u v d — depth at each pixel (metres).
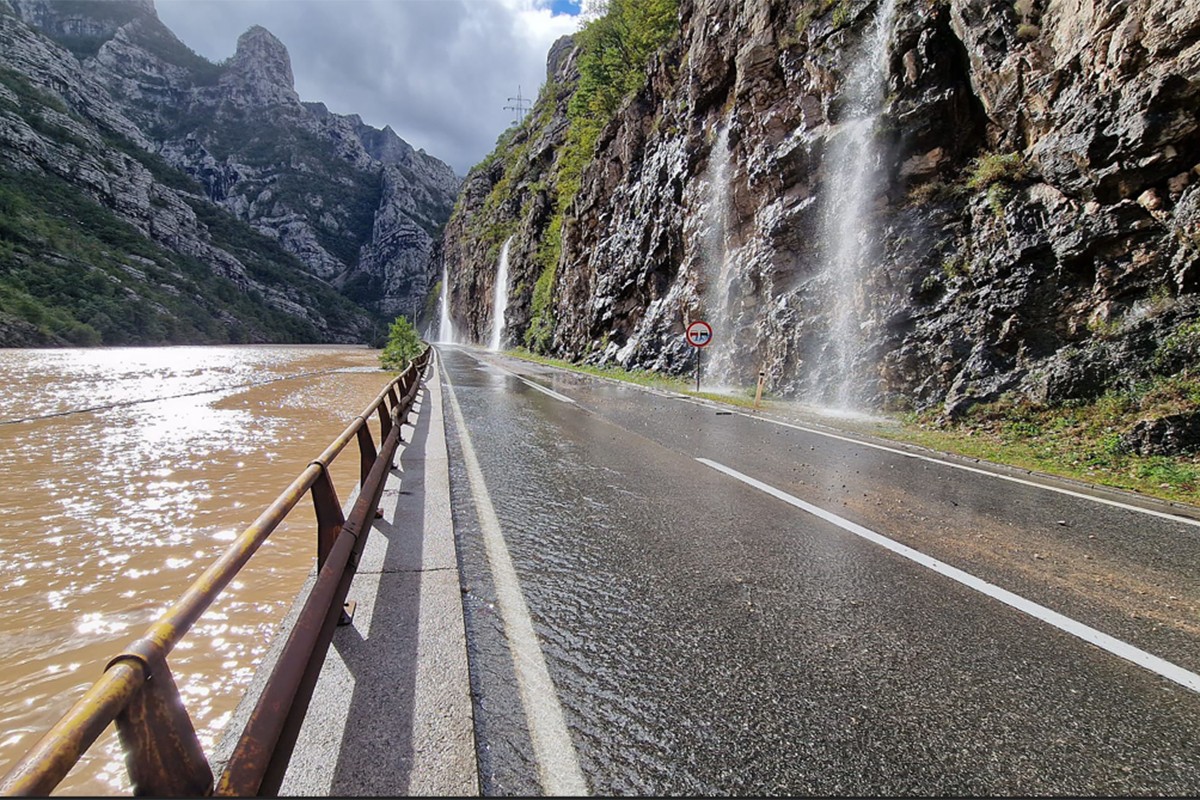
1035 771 2.08
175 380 29.27
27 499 8.09
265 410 18.27
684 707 2.38
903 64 12.23
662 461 7.29
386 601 3.15
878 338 12.04
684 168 22.33
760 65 16.94
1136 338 8.01
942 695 2.51
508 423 10.40
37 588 5.29
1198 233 7.61
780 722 2.31
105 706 1.13
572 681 2.54
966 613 3.27
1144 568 3.93
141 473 9.67
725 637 2.96
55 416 16.39
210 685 3.52
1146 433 6.88
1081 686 2.59
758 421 10.94
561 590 3.48
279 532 6.55
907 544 4.36
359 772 1.91
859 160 13.29
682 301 21.53
